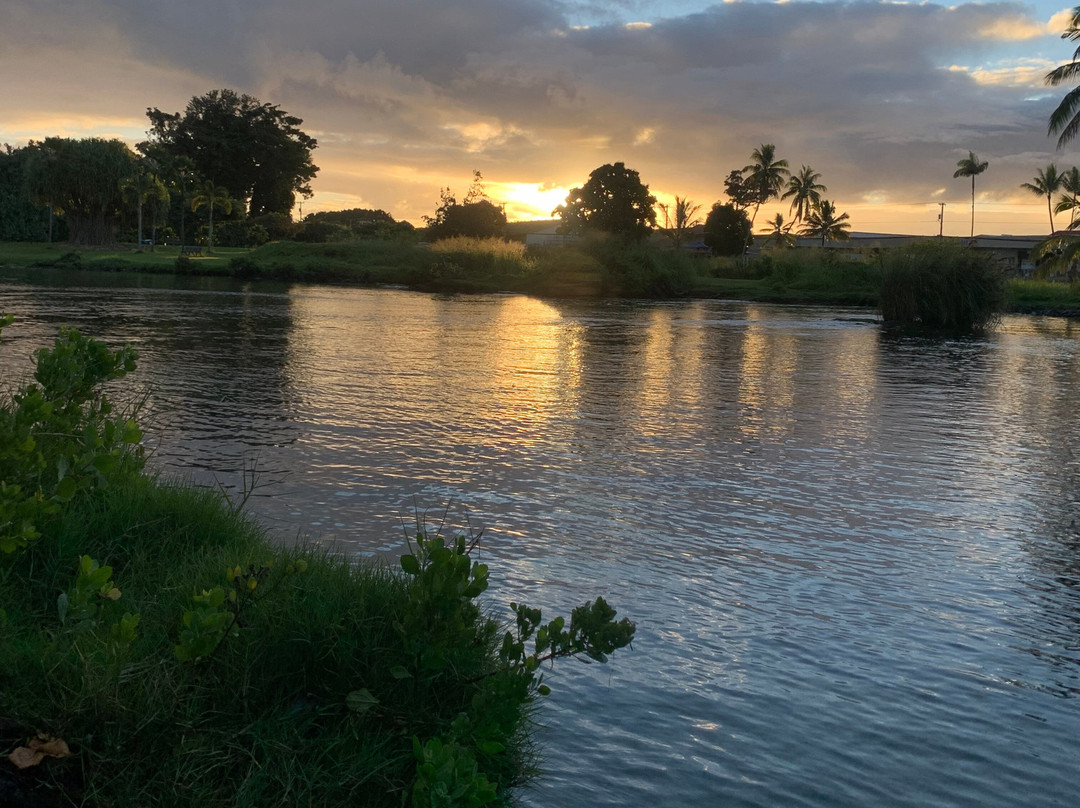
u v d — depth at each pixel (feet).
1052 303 170.19
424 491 29.63
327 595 15.19
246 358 64.08
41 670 12.41
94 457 18.22
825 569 23.88
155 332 81.25
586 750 14.43
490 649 15.42
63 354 21.68
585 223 285.64
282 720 12.66
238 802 11.17
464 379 57.57
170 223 366.02
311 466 32.22
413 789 11.10
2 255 254.88
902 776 14.20
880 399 55.26
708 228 327.06
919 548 25.98
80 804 10.89
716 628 19.65
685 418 46.01
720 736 15.11
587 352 78.13
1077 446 42.09
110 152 302.04
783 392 56.75
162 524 18.99
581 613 14.23
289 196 411.95
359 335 86.33
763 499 30.73
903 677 17.69
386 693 13.28
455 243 224.33
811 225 349.61
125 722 11.80
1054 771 14.55
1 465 16.40
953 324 125.59
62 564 16.61
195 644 12.65
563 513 27.96
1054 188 279.90
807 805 13.30
